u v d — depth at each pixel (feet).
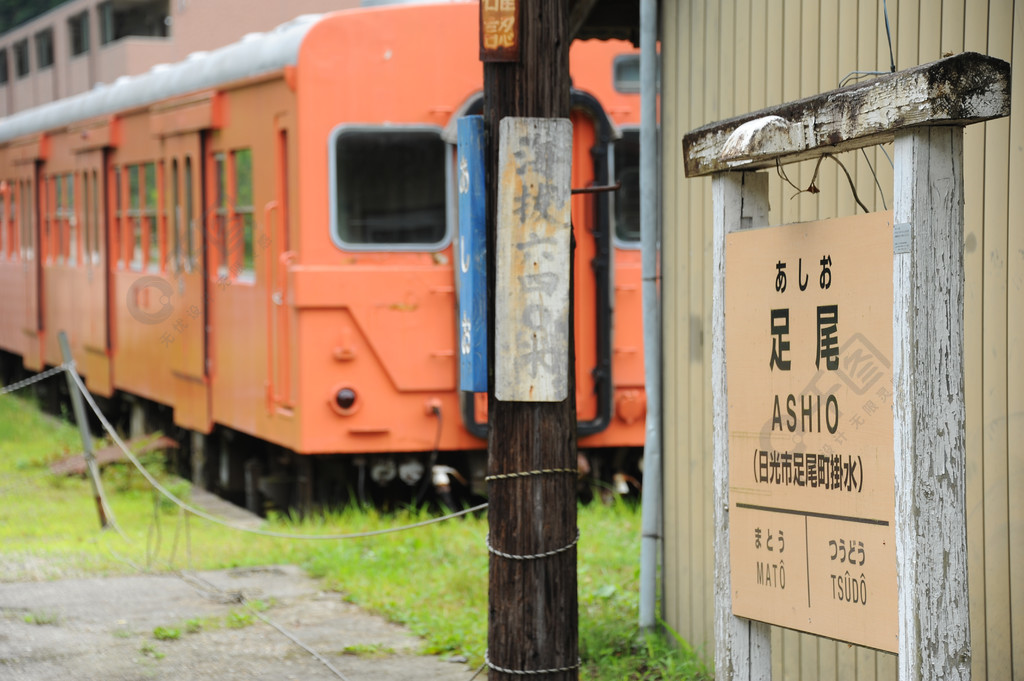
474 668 27.22
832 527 15.52
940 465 14.25
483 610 31.81
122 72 144.56
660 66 28.32
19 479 56.18
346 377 41.70
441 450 43.80
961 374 14.28
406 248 42.01
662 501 28.30
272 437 44.80
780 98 23.52
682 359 27.25
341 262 41.65
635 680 25.76
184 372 53.72
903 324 14.26
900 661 14.44
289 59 42.22
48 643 29.37
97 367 66.85
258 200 45.57
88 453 45.03
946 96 13.74
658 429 28.17
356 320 41.57
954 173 14.23
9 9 193.67
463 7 42.24
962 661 14.34
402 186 42.01
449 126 41.98
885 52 20.54
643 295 28.17
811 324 15.76
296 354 41.93
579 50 42.75
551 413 20.74
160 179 55.83
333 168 41.65
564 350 20.42
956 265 14.25
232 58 47.88
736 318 16.97
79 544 42.04
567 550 20.97
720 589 17.47
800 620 16.02
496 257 20.38
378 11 41.88
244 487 53.98
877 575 14.92
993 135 18.53
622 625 29.07
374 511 43.29
